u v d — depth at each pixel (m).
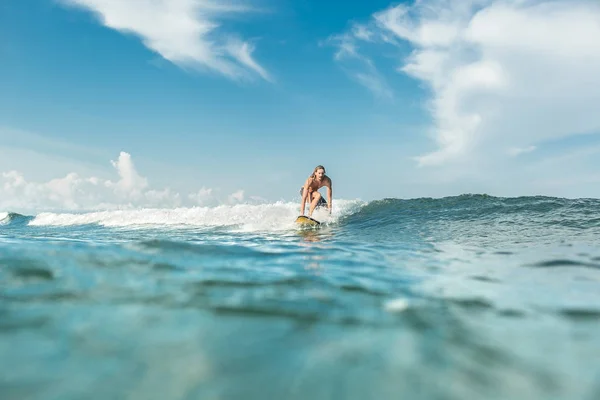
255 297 2.28
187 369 1.38
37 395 1.21
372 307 2.16
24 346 1.55
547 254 4.01
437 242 5.12
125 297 2.20
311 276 2.96
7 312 1.93
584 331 1.83
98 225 10.83
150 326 1.78
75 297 2.19
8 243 4.50
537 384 1.32
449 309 2.15
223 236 6.28
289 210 10.15
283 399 1.20
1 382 1.28
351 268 3.35
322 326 1.83
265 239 5.76
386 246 4.86
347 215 9.10
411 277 2.99
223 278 2.72
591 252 4.06
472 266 3.48
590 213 6.39
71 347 1.54
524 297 2.43
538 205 7.36
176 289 2.39
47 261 3.08
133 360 1.44
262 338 1.67
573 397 1.24
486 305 2.24
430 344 1.64
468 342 1.68
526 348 1.62
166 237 6.15
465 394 1.25
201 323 1.83
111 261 3.14
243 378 1.32
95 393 1.22
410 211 8.55
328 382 1.31
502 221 6.50
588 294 2.51
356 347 1.60
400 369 1.41
